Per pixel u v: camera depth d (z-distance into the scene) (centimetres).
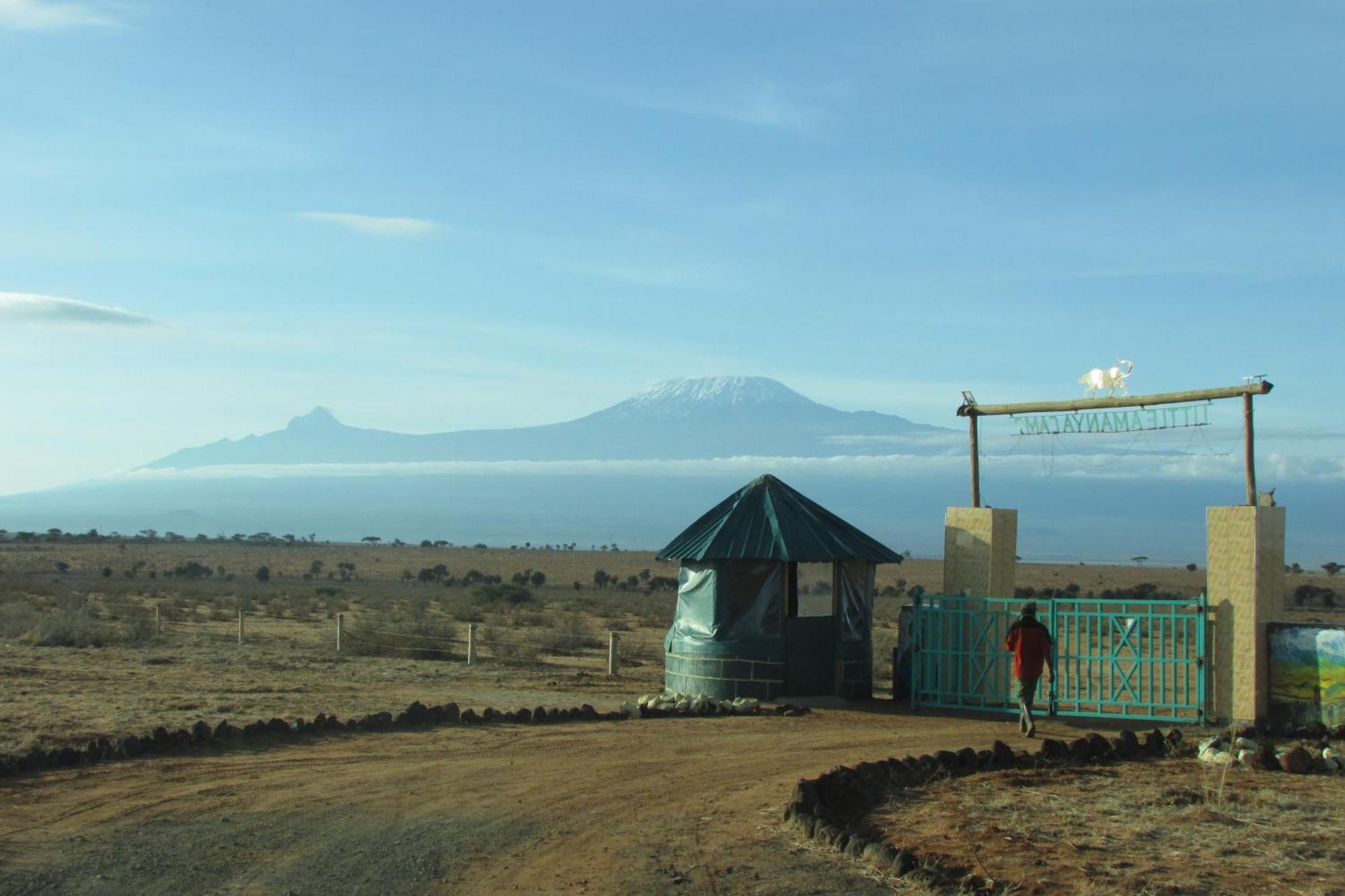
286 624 4341
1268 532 1769
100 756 1393
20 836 1055
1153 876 938
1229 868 963
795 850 1025
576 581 10144
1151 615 1847
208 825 1109
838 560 2064
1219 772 1375
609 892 910
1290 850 1027
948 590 2072
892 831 1077
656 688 2522
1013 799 1219
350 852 1024
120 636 3406
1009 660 1953
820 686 2072
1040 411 2017
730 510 2139
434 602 6378
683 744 1587
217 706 1967
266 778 1321
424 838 1073
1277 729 1673
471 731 1653
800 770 1404
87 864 975
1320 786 1300
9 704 1919
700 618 2111
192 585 7450
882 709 1984
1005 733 1725
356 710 1972
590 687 2520
